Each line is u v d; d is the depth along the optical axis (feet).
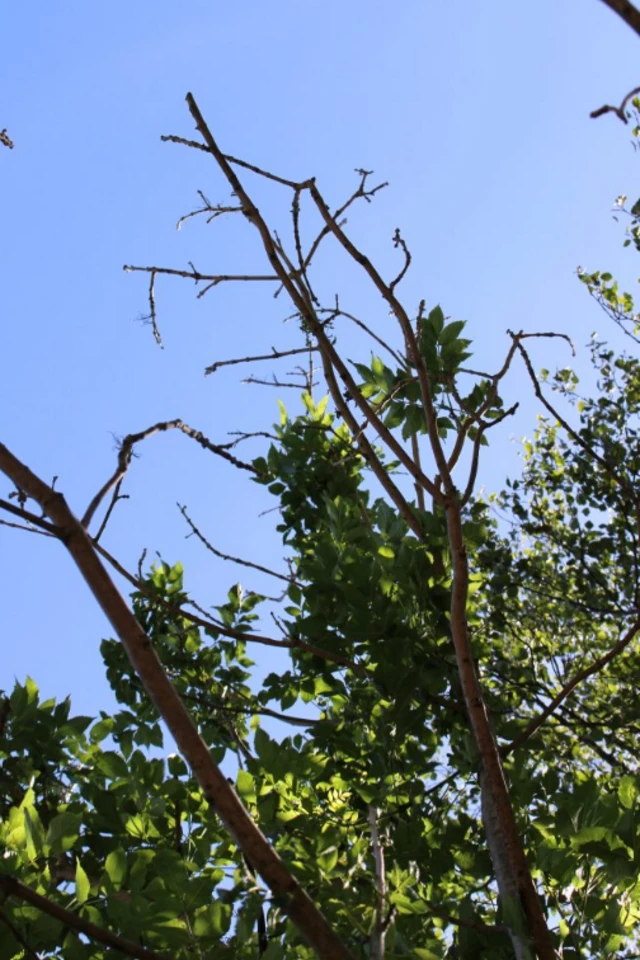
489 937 12.23
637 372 28.53
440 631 14.62
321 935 7.64
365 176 13.61
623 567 26.32
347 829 13.58
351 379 13.14
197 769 7.79
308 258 14.05
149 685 7.86
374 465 14.66
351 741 14.80
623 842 11.53
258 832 7.75
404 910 11.29
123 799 13.80
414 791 14.32
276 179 13.53
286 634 14.61
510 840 11.14
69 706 15.34
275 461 18.25
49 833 11.50
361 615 14.42
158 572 18.88
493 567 23.97
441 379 14.39
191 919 10.94
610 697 24.27
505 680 18.30
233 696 17.85
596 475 27.30
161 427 10.23
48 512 8.13
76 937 10.78
